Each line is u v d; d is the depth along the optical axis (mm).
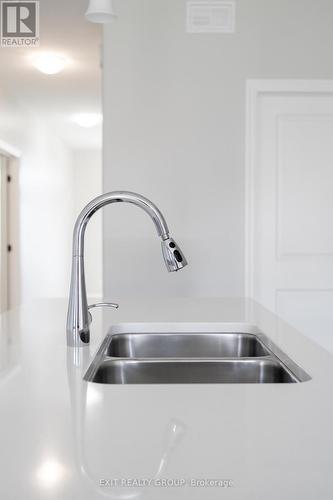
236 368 1435
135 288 3705
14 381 1137
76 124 8945
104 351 1548
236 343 1949
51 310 2307
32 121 7973
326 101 3812
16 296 7344
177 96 3689
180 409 945
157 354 1938
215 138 3701
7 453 741
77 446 768
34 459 719
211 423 868
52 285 9352
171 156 3697
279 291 3836
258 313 2238
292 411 930
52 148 9414
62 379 1152
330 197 3832
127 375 1411
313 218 3826
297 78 3689
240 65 3688
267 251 3818
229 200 3707
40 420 886
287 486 638
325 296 3834
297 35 3678
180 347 1944
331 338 3838
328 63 3689
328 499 607
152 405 969
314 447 761
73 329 1501
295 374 1283
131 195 1479
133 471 680
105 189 3697
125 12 3666
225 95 3691
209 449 754
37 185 8305
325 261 3836
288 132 3812
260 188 3818
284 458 721
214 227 3711
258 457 725
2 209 7109
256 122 3723
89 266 11961
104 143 3693
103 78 3684
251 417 899
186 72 3684
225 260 3717
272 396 1025
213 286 3715
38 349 1467
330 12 3678
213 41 3678
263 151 3812
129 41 3670
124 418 896
